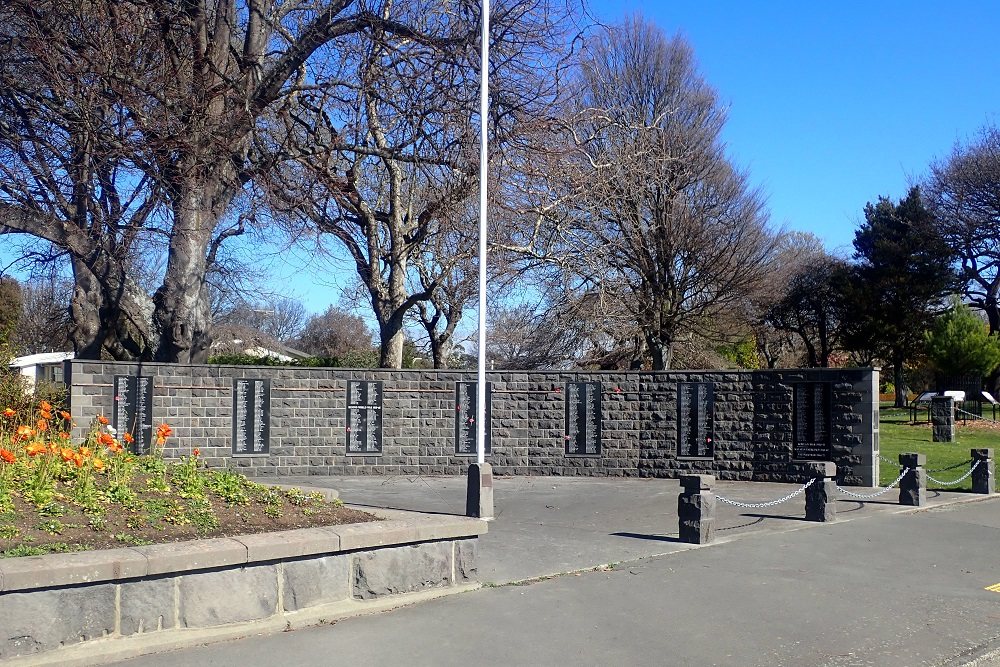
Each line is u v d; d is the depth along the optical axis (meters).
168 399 16.42
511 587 7.96
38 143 16.17
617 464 17.89
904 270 48.84
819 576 8.81
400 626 6.68
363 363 35.88
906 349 49.97
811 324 53.69
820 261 51.03
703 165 32.41
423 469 17.69
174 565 5.94
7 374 15.99
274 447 17.09
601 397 17.98
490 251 20.56
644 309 32.47
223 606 6.25
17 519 6.42
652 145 26.34
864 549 10.27
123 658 5.69
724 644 6.59
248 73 17.69
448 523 7.60
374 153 18.31
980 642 6.87
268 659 5.84
